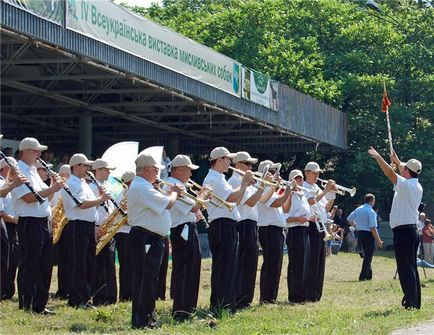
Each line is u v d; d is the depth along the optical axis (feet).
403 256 44.27
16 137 105.09
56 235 45.11
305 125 108.37
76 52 58.29
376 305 48.06
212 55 80.74
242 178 44.16
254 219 45.78
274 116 97.96
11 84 69.92
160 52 70.33
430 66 130.93
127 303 47.44
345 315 42.14
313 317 41.32
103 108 85.35
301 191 51.03
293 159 133.90
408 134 129.39
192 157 125.29
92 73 69.56
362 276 69.46
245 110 89.56
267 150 122.83
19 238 41.70
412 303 44.34
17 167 40.16
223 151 42.45
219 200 41.52
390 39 132.67
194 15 142.10
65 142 110.32
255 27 130.52
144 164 37.52
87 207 44.06
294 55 123.95
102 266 46.70
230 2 158.61
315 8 134.92
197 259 40.52
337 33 134.31
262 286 49.03
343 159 131.54
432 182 125.29
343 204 127.75
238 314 42.16
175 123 97.35
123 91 75.10
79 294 44.86
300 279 50.29
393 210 44.29
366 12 138.21
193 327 37.76
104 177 47.55
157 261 37.63
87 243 44.88
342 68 131.34
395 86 130.11
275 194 49.21
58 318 40.65
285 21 134.41
